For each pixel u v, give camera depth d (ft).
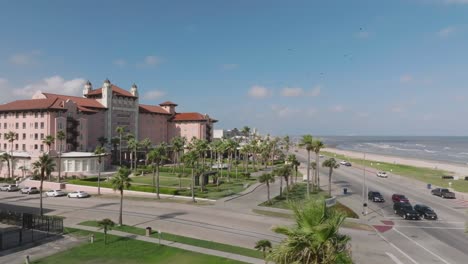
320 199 48.52
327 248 43.73
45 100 361.71
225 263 109.19
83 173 329.11
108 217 177.47
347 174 380.78
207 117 572.92
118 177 158.61
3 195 249.14
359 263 112.06
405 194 257.96
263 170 425.28
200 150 343.46
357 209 199.41
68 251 122.31
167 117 555.69
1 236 127.75
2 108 371.15
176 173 364.79
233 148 398.42
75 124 365.20
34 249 124.67
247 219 172.55
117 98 442.09
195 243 130.82
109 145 422.00
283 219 172.55
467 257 120.98
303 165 487.20
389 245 132.87
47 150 338.13
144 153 463.01
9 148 367.86
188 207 203.00
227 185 290.76
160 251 121.70
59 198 237.04
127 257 115.85
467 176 352.28
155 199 228.43
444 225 165.68
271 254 46.98
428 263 114.01
